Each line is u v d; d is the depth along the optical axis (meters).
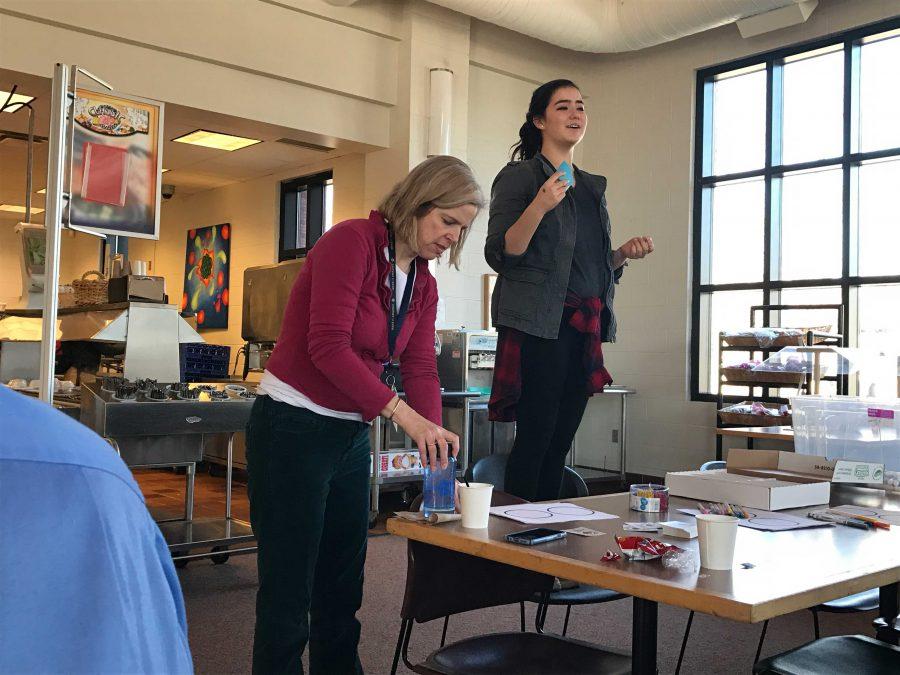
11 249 11.15
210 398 4.14
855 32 6.64
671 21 6.75
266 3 6.23
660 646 3.30
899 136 6.48
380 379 1.99
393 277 1.92
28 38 5.35
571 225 2.63
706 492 2.19
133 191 2.90
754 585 1.26
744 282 7.26
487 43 7.52
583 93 8.17
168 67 5.88
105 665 0.46
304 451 1.83
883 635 2.17
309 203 8.34
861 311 6.68
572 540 1.59
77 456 0.48
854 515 1.92
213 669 2.92
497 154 7.68
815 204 6.92
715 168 7.48
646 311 7.75
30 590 0.45
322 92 6.63
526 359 2.63
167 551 0.55
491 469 2.62
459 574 1.95
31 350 5.21
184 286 9.91
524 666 1.82
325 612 2.02
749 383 6.50
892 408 2.40
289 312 1.88
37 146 7.89
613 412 7.91
